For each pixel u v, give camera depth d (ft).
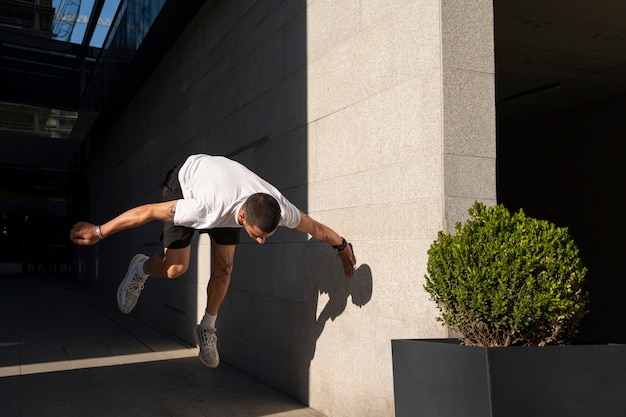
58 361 17.72
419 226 9.39
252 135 16.38
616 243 26.17
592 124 27.35
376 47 10.77
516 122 31.83
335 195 12.03
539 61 21.38
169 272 11.39
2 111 68.44
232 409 12.51
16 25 44.91
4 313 30.50
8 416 11.82
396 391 7.80
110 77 33.55
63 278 66.74
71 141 64.39
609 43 19.44
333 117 12.19
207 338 12.08
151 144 28.71
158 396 13.57
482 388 6.34
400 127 10.00
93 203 49.83
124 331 24.62
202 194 9.79
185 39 23.22
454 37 9.20
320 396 12.32
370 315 10.65
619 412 6.59
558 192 29.14
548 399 6.41
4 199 79.30
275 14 15.02
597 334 26.86
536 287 6.93
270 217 9.00
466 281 7.15
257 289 15.70
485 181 9.22
